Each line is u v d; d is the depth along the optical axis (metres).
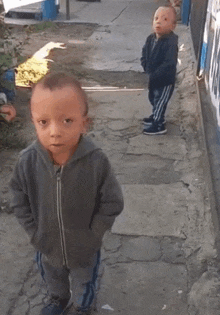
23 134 5.24
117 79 7.54
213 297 2.76
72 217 1.99
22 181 1.95
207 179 4.10
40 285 2.87
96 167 1.90
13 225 3.52
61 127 1.67
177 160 4.67
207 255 3.15
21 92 6.64
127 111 6.09
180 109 6.09
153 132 5.26
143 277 2.96
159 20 4.65
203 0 7.19
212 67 5.70
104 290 2.84
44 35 10.69
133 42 10.23
